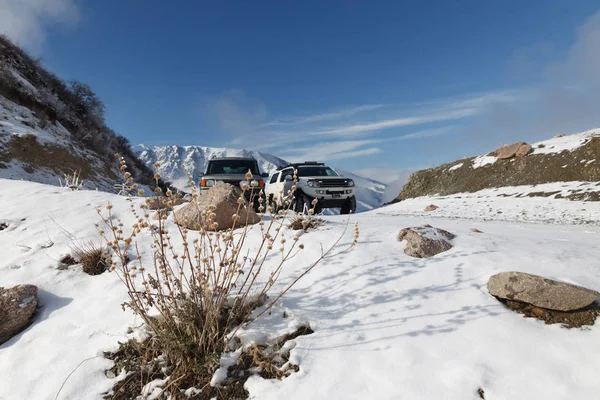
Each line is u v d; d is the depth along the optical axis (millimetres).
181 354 2777
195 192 3486
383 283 3537
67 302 3766
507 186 19031
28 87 21656
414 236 4297
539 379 2271
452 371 2410
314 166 13031
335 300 3365
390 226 5418
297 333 3002
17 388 2707
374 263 3936
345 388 2400
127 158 28609
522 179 18672
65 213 5934
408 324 2928
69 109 26141
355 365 2580
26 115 19281
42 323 3443
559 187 15930
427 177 26031
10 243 4984
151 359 2869
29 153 16406
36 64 27141
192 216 5371
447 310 3045
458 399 2207
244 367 2746
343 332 2934
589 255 3707
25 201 6520
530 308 2963
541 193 16031
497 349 2543
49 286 4016
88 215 5852
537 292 2908
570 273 3285
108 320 3363
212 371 2697
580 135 19844
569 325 2729
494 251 3922
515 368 2375
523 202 15328
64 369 2842
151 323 2912
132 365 2828
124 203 6555
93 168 20328
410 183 27078
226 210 5352
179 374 2707
